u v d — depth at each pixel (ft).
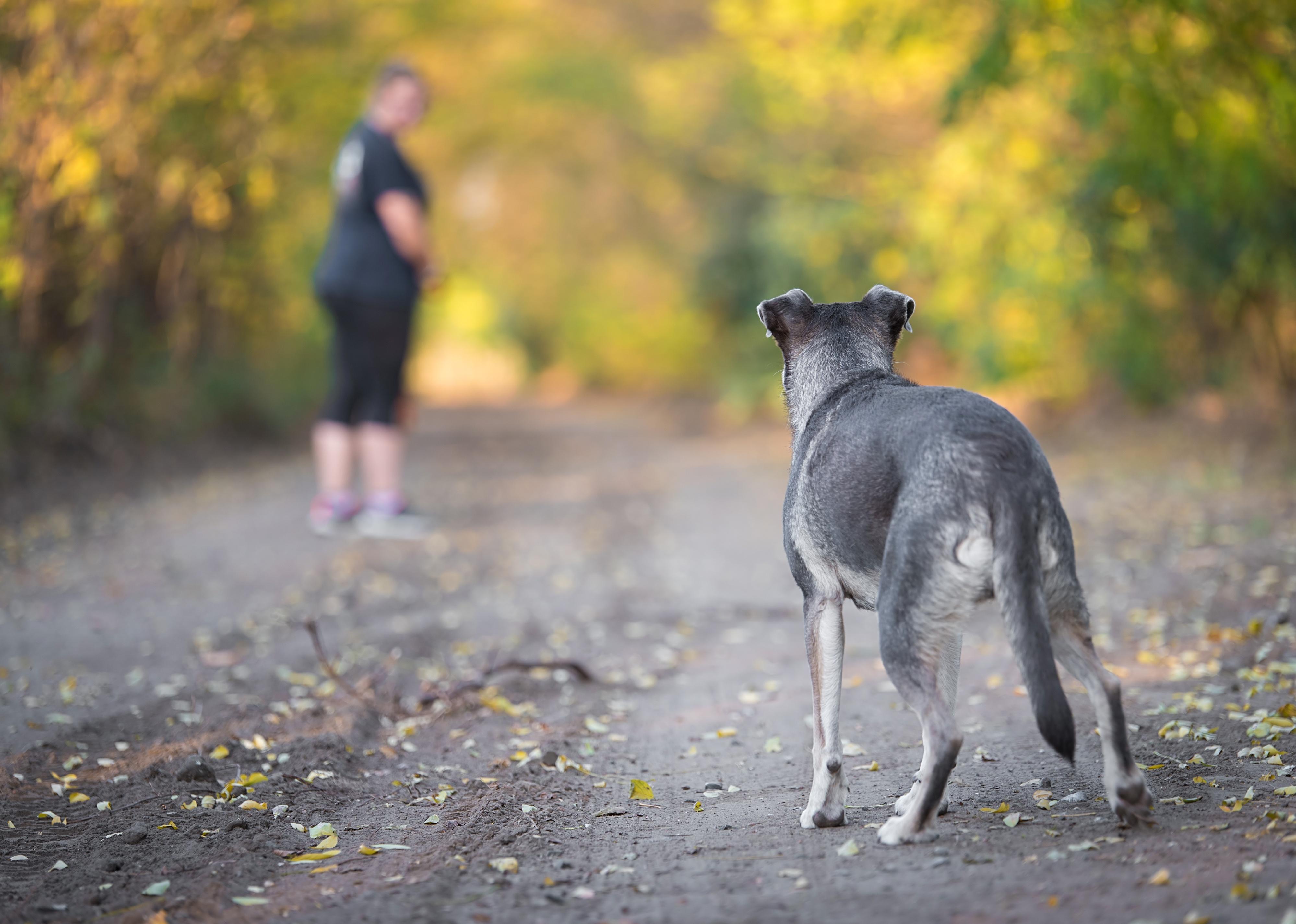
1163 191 38.50
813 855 12.42
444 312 121.90
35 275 39.83
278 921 11.32
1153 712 17.08
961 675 20.51
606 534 38.14
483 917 11.21
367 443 37.04
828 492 13.30
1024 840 12.31
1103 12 31.32
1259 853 11.09
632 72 87.86
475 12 65.36
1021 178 47.34
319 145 55.62
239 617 26.27
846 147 63.16
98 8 37.88
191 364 53.78
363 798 15.48
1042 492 12.03
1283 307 43.27
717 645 24.31
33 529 36.37
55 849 13.65
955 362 61.46
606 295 115.55
